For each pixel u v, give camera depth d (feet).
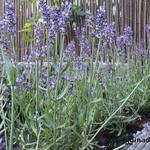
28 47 4.51
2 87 2.13
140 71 3.92
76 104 2.42
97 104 2.70
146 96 3.35
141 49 4.31
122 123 2.79
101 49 3.46
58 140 2.16
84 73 2.75
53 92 2.25
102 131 2.73
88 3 5.58
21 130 2.22
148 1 5.33
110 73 3.35
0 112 2.04
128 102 3.25
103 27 2.33
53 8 2.08
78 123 2.30
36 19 2.60
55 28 2.10
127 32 3.94
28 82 2.56
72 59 3.31
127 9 5.44
